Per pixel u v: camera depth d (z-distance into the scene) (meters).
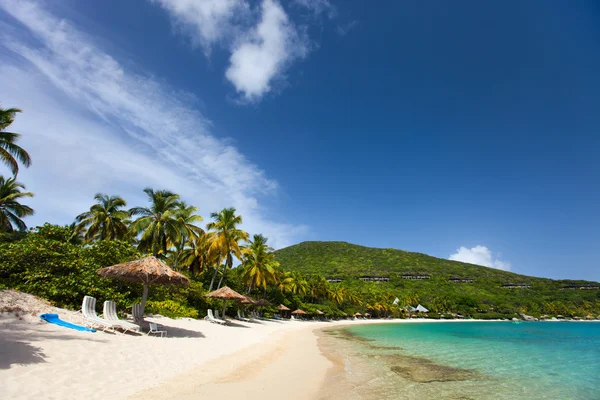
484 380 13.73
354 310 79.81
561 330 55.97
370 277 133.88
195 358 12.20
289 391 9.66
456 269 164.88
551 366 18.42
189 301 28.88
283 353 17.53
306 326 45.91
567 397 11.62
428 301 106.94
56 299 15.89
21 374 6.67
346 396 9.91
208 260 35.22
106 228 33.31
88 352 9.38
